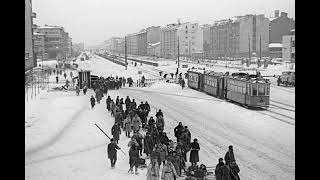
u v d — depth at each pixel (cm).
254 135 2325
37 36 11075
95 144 2102
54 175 1515
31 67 6850
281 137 2259
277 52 11675
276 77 6431
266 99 3384
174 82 6184
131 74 7812
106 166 1661
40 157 1812
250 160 1758
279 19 12131
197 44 14725
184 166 1585
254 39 11956
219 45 13625
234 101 3806
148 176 1363
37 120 2833
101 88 4191
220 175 1274
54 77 7181
